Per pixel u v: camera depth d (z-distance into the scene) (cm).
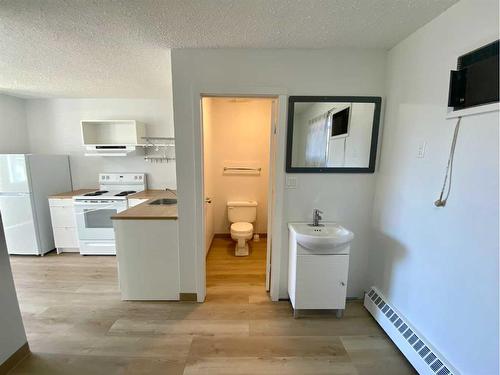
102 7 137
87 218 327
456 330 134
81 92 327
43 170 333
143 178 378
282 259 226
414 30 165
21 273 284
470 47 127
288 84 199
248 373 155
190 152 205
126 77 261
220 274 283
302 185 215
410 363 159
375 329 194
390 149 195
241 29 164
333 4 137
